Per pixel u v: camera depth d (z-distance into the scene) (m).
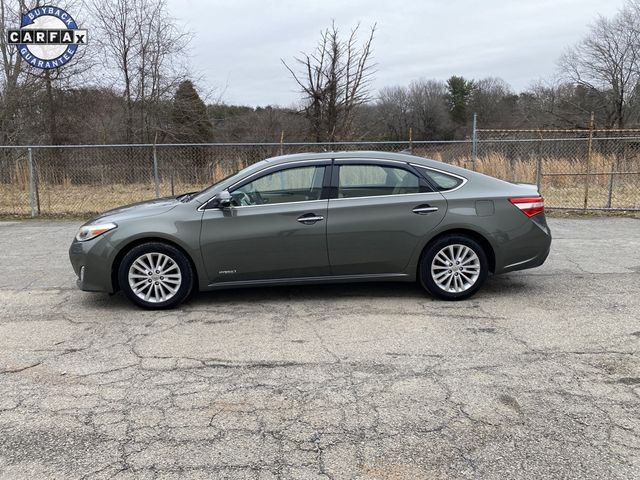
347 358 3.96
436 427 3.00
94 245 5.02
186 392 3.45
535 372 3.68
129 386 3.54
